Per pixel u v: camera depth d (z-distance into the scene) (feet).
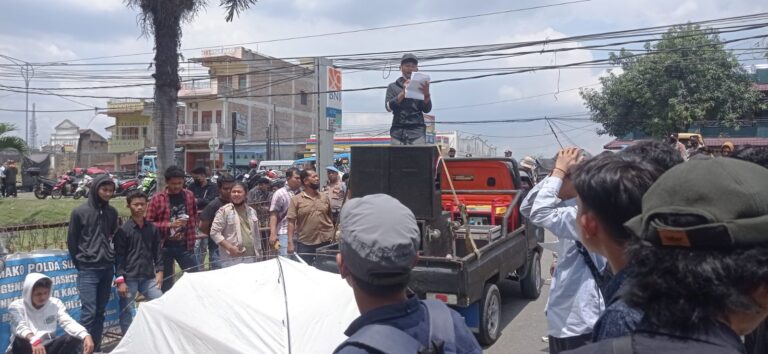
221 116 166.50
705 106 76.38
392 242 6.09
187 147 171.63
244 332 15.53
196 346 15.75
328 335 15.69
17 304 17.95
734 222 3.93
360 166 21.74
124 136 188.65
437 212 21.38
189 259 24.48
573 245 11.63
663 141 6.91
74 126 276.41
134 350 16.57
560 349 11.85
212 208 26.16
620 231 5.96
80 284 20.44
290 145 169.89
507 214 24.98
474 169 29.32
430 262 20.33
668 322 4.21
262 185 38.14
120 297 21.80
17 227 24.93
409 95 26.20
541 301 29.37
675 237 4.10
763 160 7.48
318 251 23.47
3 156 117.80
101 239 20.74
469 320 22.24
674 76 78.48
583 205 6.32
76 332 18.47
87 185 97.45
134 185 98.63
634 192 5.81
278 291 16.39
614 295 5.84
